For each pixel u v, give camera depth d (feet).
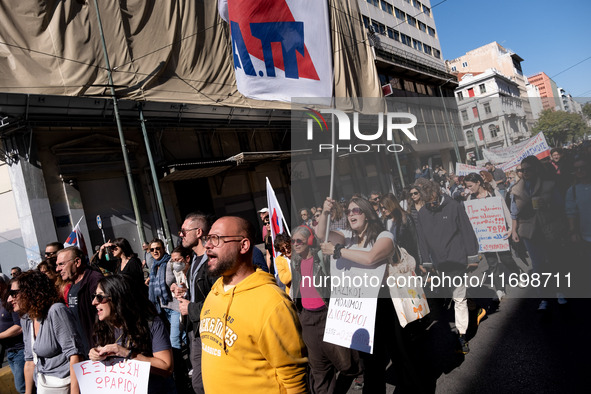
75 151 39.06
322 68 19.24
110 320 8.06
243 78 19.58
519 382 8.40
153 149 45.24
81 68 36.81
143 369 7.73
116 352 7.79
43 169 37.01
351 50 66.85
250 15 18.76
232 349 6.17
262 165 58.08
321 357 10.21
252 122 54.80
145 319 8.14
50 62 35.27
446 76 99.14
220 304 6.55
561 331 8.28
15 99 32.89
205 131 51.13
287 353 5.95
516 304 9.50
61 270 11.81
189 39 45.73
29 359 11.53
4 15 33.19
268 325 5.94
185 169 43.32
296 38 19.06
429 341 12.42
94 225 40.09
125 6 40.50
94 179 40.78
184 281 14.38
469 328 10.63
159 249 15.74
